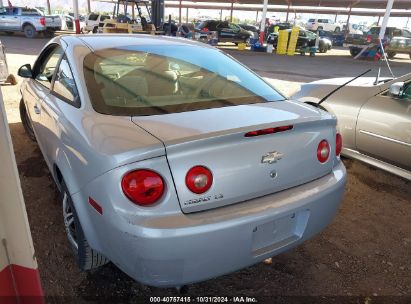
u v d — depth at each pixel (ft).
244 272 8.05
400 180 13.32
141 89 7.36
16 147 14.14
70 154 6.55
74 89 7.53
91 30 68.69
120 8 66.28
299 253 8.82
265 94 8.24
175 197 5.44
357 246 9.23
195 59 8.79
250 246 6.01
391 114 11.76
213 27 78.95
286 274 8.05
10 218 3.31
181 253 5.41
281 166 6.44
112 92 7.15
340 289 7.69
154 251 5.31
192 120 6.35
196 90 7.70
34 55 42.70
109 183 5.44
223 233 5.59
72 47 8.43
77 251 7.50
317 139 7.04
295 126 6.59
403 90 11.65
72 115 7.03
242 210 5.89
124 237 5.37
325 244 9.25
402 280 8.07
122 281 7.57
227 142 5.79
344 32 122.62
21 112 14.51
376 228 10.14
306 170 6.89
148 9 66.95
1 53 24.62
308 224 6.78
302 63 54.08
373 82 13.99
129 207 5.33
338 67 50.93
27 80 12.25
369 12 157.07
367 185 12.85
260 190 6.23
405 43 67.92
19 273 3.51
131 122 6.24
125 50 8.38
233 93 7.94
